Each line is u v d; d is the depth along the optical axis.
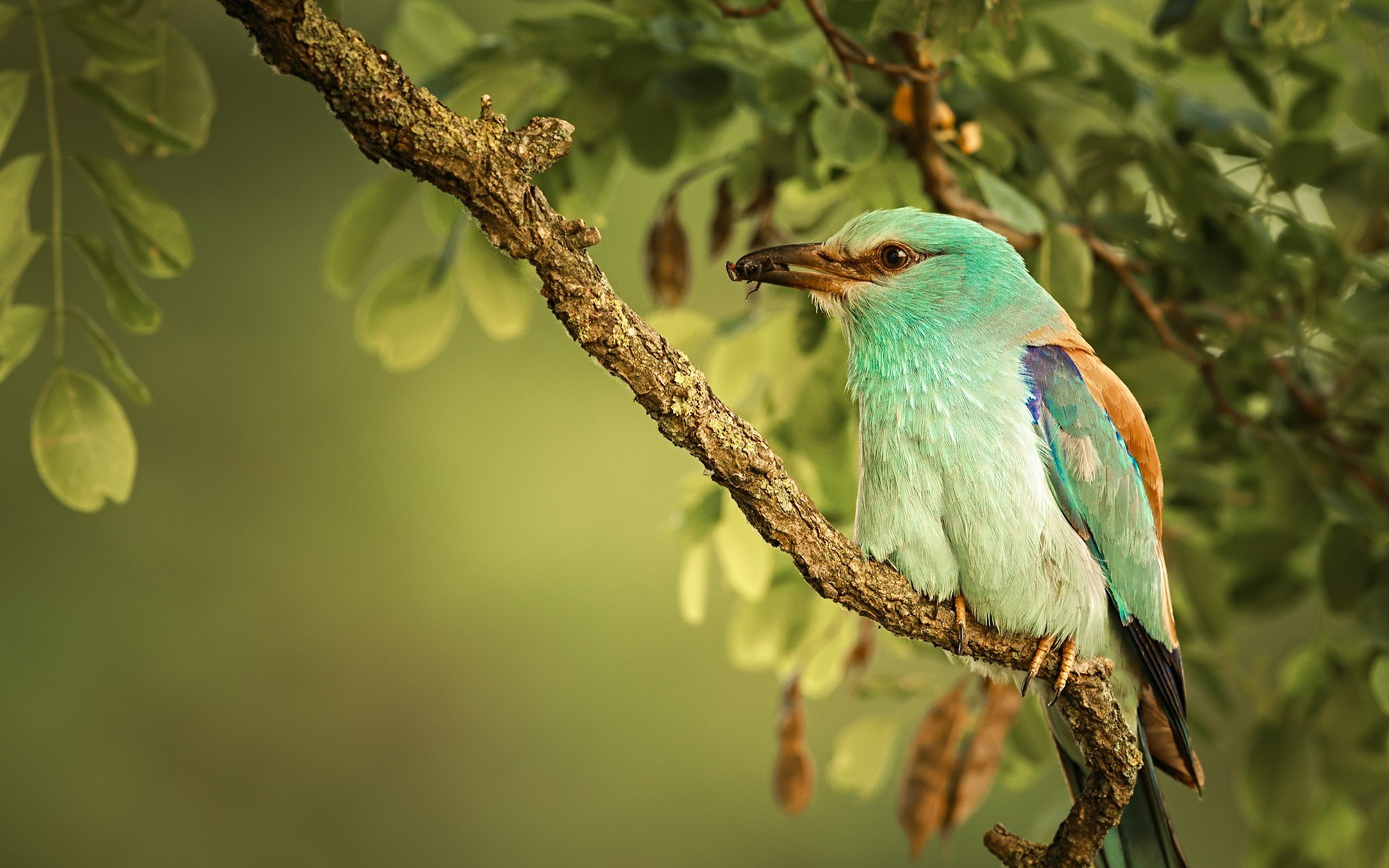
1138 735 7.09
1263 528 9.12
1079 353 7.20
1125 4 10.75
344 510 18.19
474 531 18.30
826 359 8.22
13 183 6.90
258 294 17.88
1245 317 8.23
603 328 4.95
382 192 8.10
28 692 17.22
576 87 7.93
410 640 18.33
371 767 18.11
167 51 7.67
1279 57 8.36
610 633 18.53
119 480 7.18
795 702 8.62
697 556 8.84
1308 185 8.33
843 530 8.42
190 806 17.62
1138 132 8.31
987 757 8.05
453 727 18.31
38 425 7.07
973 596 6.54
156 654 17.69
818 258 7.32
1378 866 8.36
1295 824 8.74
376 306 8.22
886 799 17.98
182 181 17.44
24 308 7.03
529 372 18.77
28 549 17.39
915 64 7.64
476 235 8.12
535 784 18.23
